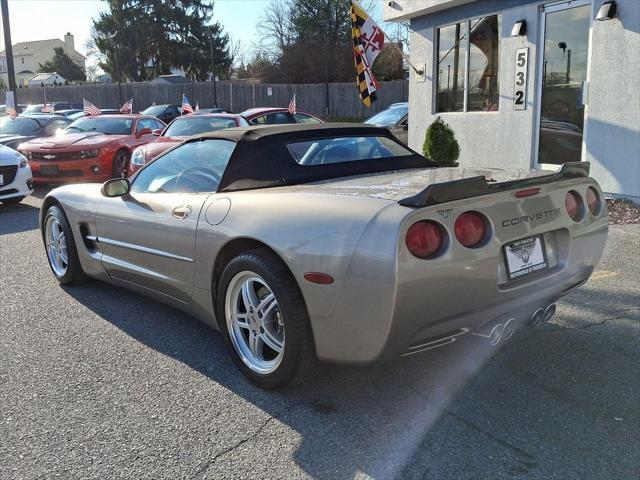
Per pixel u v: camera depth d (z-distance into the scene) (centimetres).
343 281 266
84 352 375
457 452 260
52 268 531
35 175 1084
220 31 6488
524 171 351
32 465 257
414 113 1166
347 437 275
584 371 334
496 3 941
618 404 298
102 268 458
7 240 712
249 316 324
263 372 316
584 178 342
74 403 310
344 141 399
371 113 3781
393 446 266
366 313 262
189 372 345
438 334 276
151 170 426
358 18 934
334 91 3891
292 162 361
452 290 268
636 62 739
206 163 383
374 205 273
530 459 254
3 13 2147
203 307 360
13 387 328
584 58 812
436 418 289
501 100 955
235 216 323
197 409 303
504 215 289
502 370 338
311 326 287
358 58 945
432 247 262
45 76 7731
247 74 6197
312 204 294
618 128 771
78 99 4394
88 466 256
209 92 4144
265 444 271
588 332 389
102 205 441
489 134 988
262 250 307
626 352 358
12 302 474
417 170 386
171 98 4212
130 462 258
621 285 483
